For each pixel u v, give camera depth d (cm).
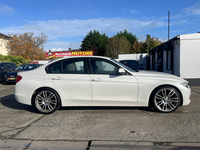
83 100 492
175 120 433
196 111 499
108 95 488
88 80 487
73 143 337
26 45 3344
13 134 377
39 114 504
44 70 509
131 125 409
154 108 528
